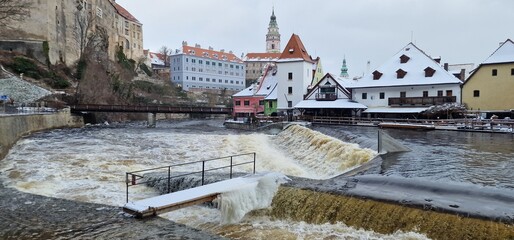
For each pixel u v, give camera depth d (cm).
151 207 1054
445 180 1248
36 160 2158
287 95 5797
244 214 1194
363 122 4391
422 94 4600
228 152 2748
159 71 13850
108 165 2050
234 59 14612
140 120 8200
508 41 4225
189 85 12938
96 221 1022
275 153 2852
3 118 2638
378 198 1053
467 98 4319
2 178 1694
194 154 2628
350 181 1301
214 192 1159
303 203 1158
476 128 3206
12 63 6222
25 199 1255
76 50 8362
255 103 6612
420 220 930
